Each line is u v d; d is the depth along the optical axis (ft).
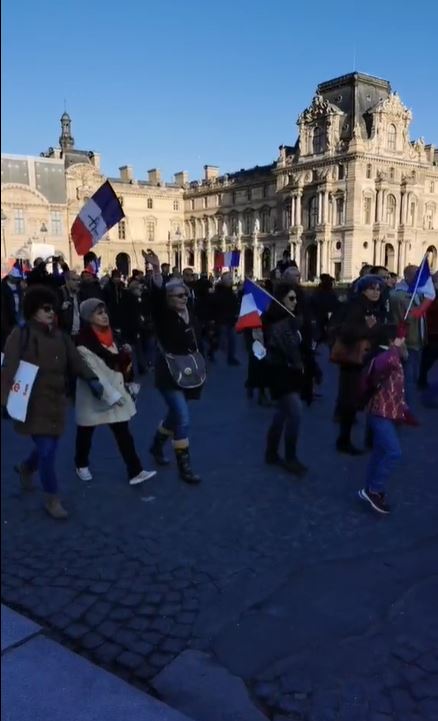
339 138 252.62
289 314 22.67
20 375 16.99
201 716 11.00
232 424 30.09
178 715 10.73
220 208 327.67
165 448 26.16
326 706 11.18
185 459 21.97
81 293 33.99
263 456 25.04
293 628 13.41
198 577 15.53
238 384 41.09
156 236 347.15
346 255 248.93
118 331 42.75
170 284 21.61
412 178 253.65
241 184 308.81
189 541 17.51
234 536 17.80
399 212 256.11
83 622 13.64
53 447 18.48
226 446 26.40
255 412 32.65
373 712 11.01
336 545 17.28
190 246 346.13
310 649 12.71
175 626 13.52
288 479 22.45
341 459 24.86
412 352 36.96
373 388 19.02
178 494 20.95
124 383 21.52
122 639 13.05
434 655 12.46
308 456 25.21
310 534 17.95
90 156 230.07
